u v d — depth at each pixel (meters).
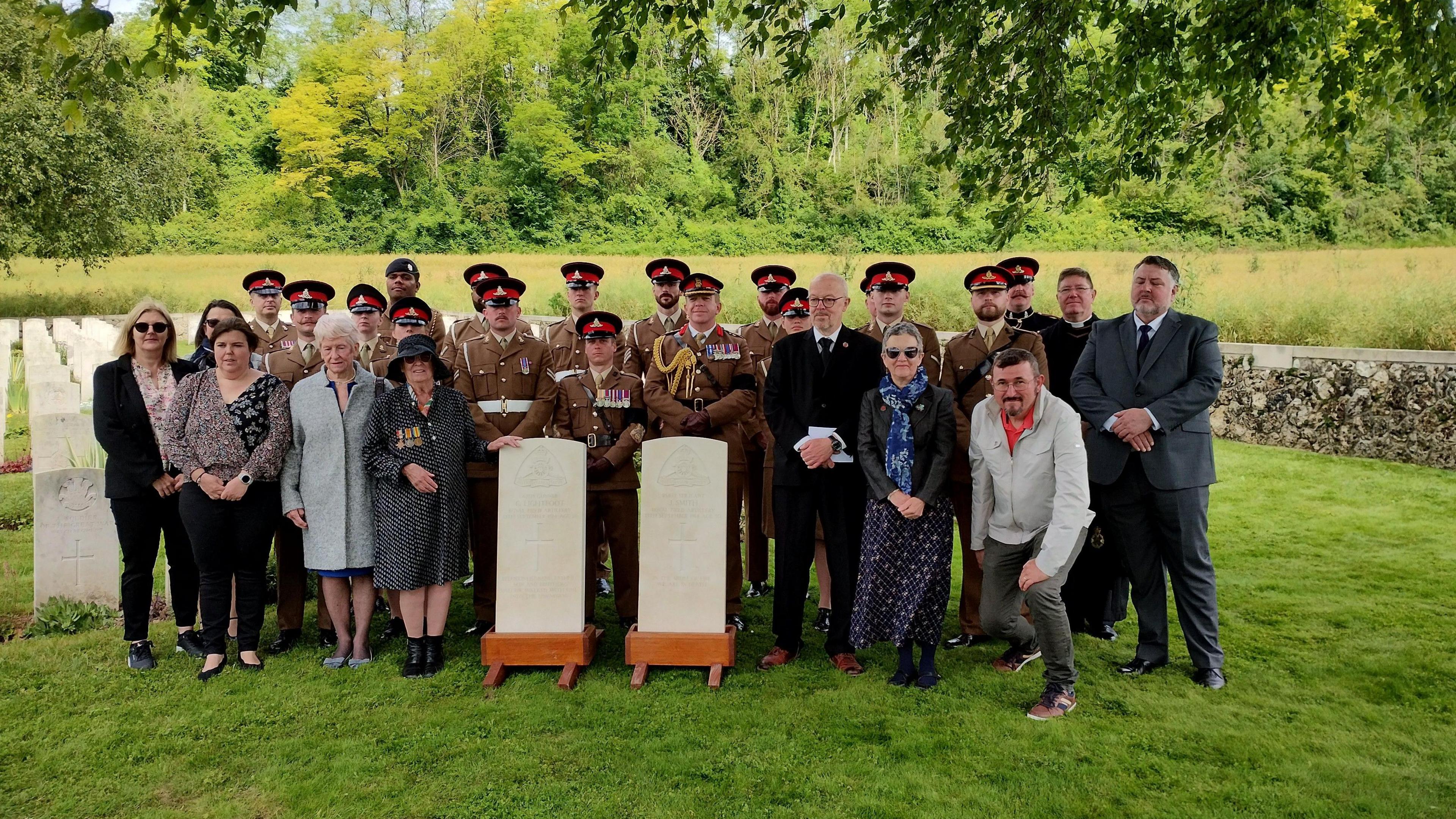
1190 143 6.93
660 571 4.62
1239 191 32.34
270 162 54.66
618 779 3.45
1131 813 3.18
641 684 4.38
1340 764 3.50
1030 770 3.49
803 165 48.47
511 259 41.38
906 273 5.23
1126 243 33.03
